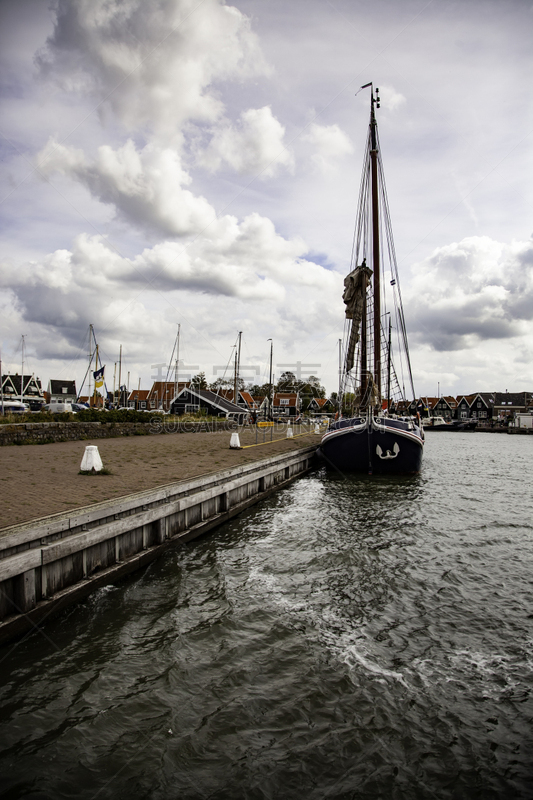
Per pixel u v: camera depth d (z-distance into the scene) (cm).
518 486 2112
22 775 404
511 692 545
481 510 1541
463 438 7100
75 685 526
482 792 407
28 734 451
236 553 1022
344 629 684
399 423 2144
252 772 420
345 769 428
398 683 557
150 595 774
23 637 598
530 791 409
